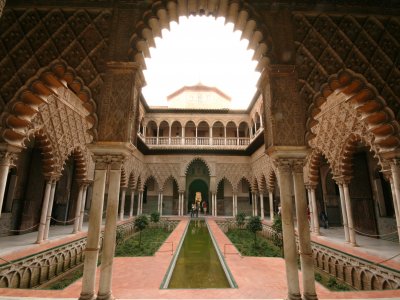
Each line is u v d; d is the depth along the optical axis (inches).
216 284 209.3
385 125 142.7
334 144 320.8
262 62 149.3
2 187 135.2
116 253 346.6
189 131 874.8
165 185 821.9
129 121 134.3
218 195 833.5
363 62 146.2
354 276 250.2
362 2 155.1
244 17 153.1
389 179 224.2
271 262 261.0
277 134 135.7
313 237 344.5
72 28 146.8
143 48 150.6
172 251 302.5
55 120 303.4
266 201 812.0
